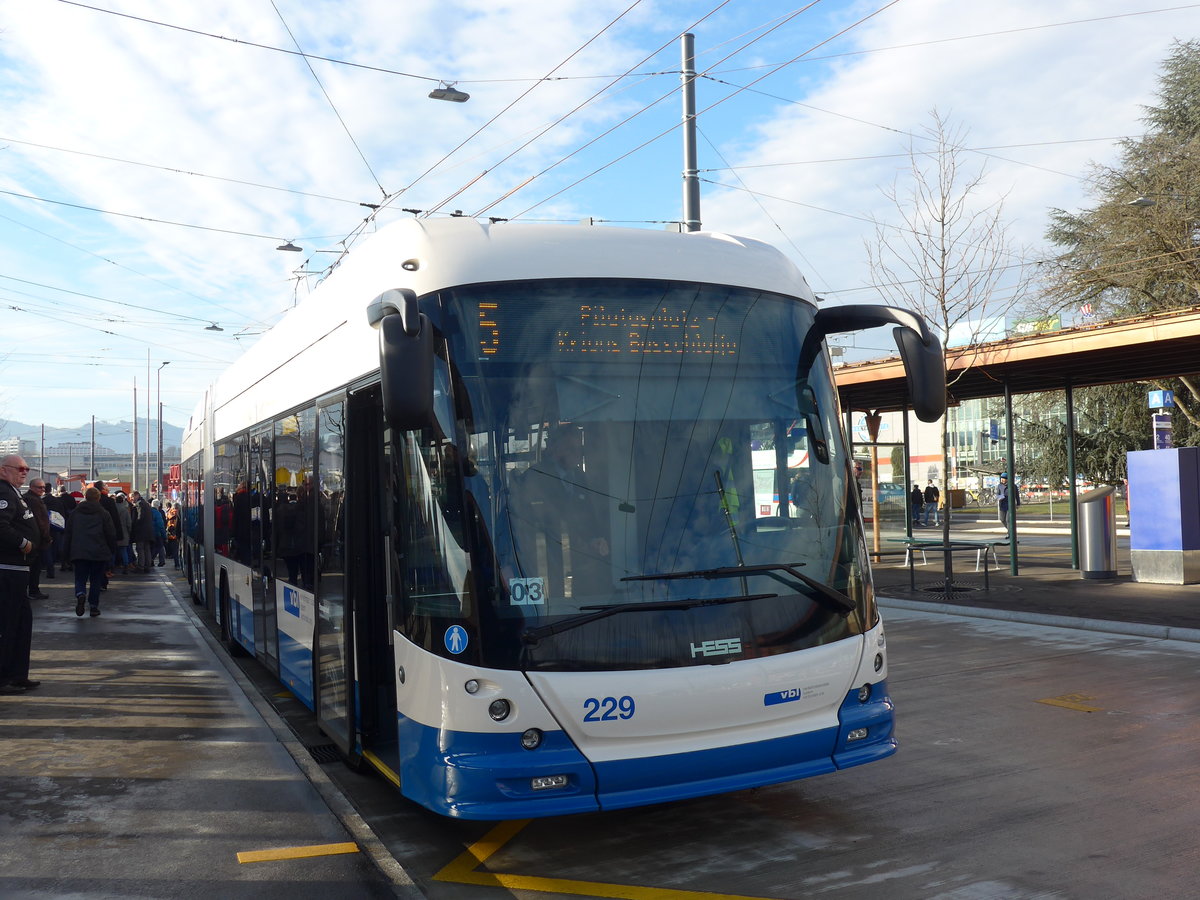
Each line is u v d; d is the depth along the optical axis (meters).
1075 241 31.25
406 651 4.80
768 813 5.61
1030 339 15.42
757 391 5.14
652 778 4.49
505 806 4.34
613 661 4.48
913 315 5.11
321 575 6.64
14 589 8.98
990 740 7.00
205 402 14.35
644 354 4.98
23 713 8.17
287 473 7.85
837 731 4.90
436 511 4.67
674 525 4.75
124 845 5.15
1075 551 17.94
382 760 5.66
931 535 30.19
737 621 4.71
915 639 11.30
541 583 4.52
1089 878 4.57
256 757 6.84
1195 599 13.16
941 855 4.90
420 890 4.59
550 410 4.75
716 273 5.29
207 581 13.88
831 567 5.05
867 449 23.23
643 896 4.50
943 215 17.48
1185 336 13.38
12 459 8.97
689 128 15.18
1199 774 6.10
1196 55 31.12
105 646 11.66
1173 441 31.56
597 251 5.14
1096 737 6.99
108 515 14.59
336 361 6.37
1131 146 30.52
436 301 4.84
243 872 4.79
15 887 4.61
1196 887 4.45
